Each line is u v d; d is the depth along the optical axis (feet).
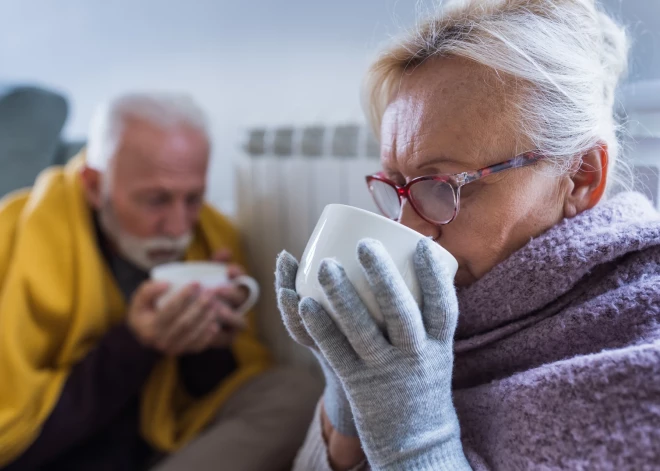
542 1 1.61
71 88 6.66
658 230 1.47
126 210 3.55
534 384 1.40
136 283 3.93
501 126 1.52
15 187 4.52
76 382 3.12
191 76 5.37
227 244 4.21
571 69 1.57
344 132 3.28
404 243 1.34
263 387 3.67
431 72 1.60
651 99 2.07
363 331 1.30
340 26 3.78
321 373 3.83
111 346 3.17
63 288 3.33
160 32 5.53
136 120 3.47
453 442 1.42
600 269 1.55
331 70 3.93
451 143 1.53
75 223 3.50
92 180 3.69
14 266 3.24
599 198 1.68
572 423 1.30
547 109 1.55
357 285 1.33
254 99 4.75
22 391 2.93
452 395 1.70
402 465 1.35
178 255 3.89
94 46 6.23
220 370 3.96
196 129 3.62
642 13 2.32
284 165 3.86
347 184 3.33
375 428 1.36
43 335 3.25
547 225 1.64
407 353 1.33
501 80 1.51
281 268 1.55
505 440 1.45
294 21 4.15
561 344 1.52
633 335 1.41
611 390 1.26
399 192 1.66
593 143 1.64
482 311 1.63
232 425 3.37
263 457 3.22
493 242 1.60
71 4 6.28
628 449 1.20
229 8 4.76
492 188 1.55
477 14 1.61
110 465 3.42
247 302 3.43
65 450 3.21
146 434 3.53
